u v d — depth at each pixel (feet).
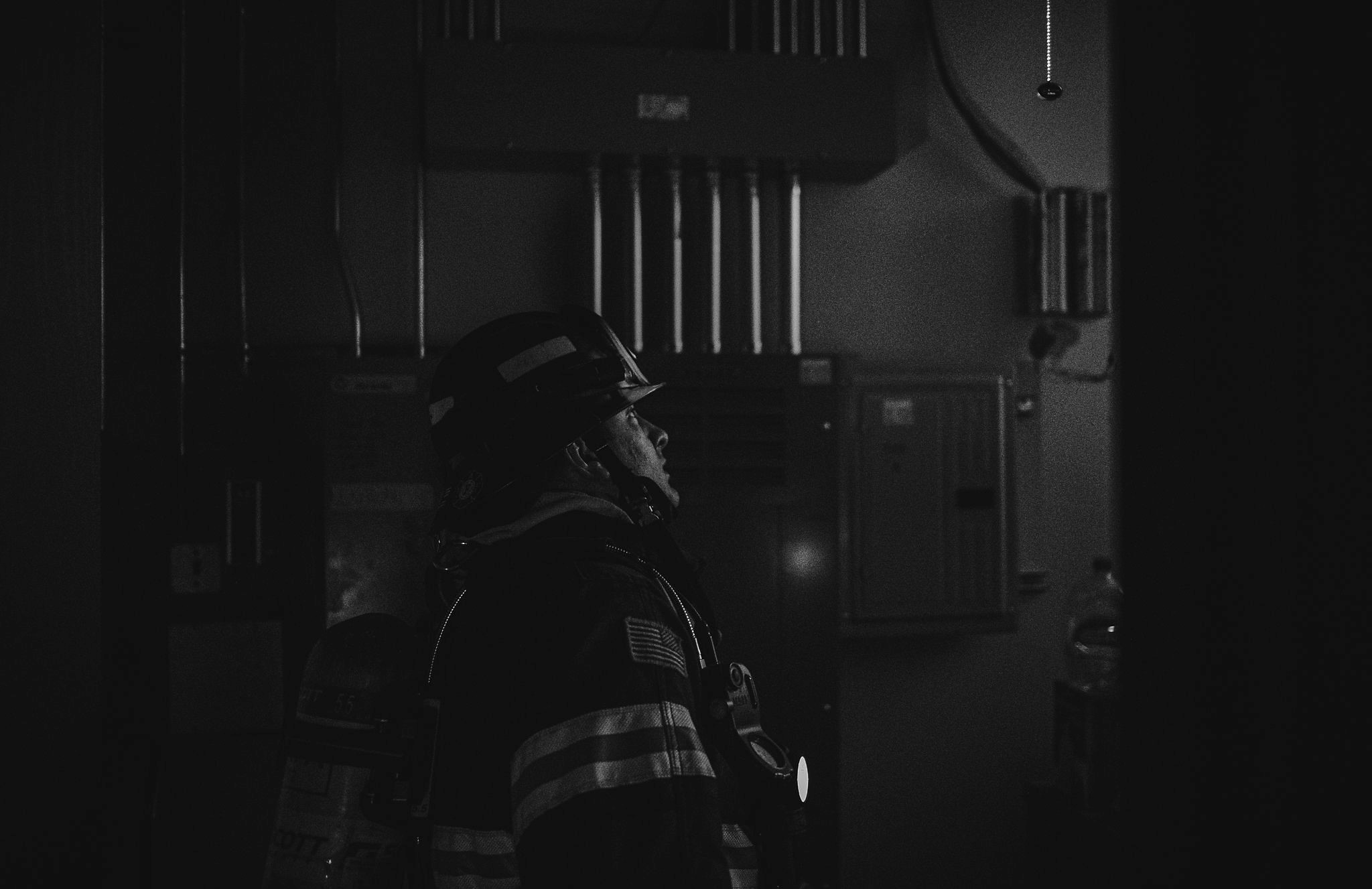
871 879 10.58
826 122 9.64
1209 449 2.26
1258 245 2.19
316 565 8.96
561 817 2.99
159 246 8.82
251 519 8.88
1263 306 2.19
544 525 3.59
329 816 3.48
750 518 8.76
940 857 10.68
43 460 5.55
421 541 8.43
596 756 3.04
